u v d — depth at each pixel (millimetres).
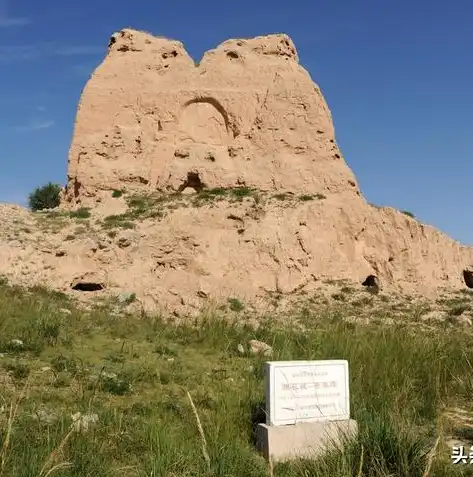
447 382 10234
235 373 11117
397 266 29172
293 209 27750
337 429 7332
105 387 9250
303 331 15617
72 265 23922
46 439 6523
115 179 28969
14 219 26719
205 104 30828
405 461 6254
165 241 25672
